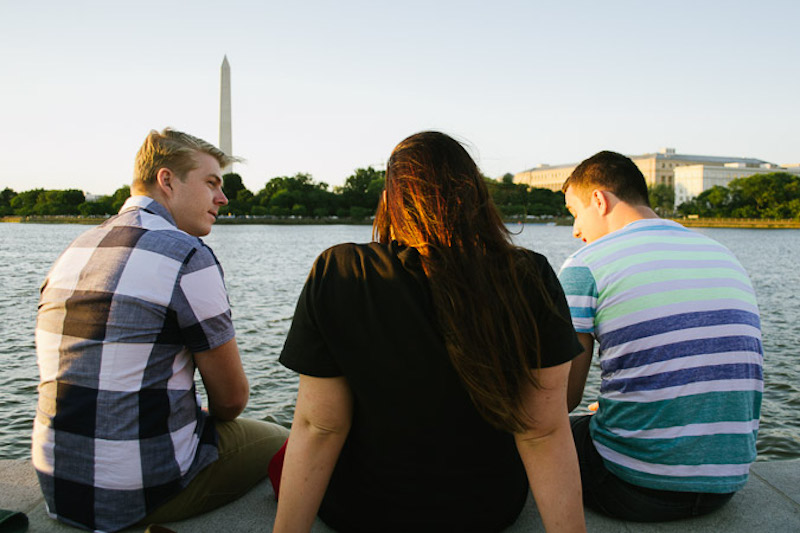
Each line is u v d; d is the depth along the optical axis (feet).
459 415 4.92
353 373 4.78
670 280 6.86
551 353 4.60
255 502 7.82
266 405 25.00
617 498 7.27
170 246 6.84
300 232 349.00
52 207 460.14
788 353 35.63
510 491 5.57
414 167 4.71
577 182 8.44
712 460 6.78
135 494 6.77
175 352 6.91
